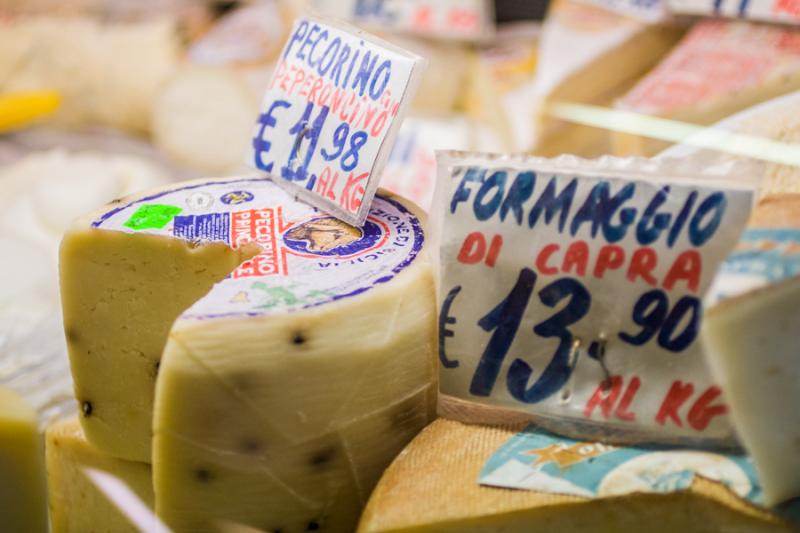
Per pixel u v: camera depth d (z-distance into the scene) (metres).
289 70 1.47
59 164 2.57
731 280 0.96
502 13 2.49
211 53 2.69
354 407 1.18
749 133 1.43
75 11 2.87
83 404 1.41
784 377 0.96
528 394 1.15
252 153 1.52
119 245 1.33
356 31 1.38
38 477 1.25
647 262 1.07
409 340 1.21
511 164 1.13
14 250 2.15
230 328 1.12
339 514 1.23
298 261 1.29
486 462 1.13
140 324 1.36
